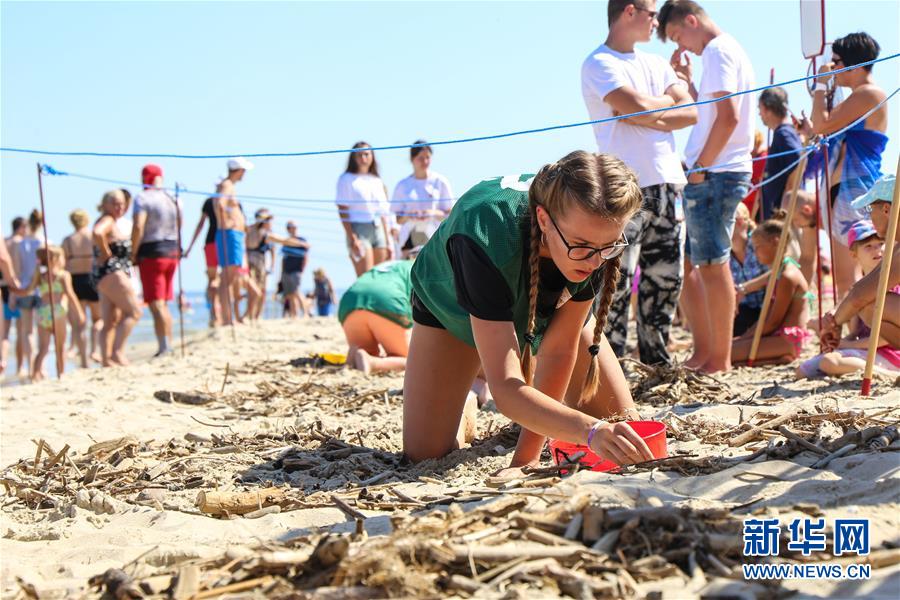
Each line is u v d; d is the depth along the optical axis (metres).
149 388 7.05
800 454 3.14
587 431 2.86
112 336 9.73
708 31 5.98
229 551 2.40
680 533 2.33
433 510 2.77
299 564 2.25
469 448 4.05
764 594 2.08
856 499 2.58
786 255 6.58
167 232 9.67
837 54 5.81
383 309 7.25
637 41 5.70
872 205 5.15
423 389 3.95
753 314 7.01
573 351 3.43
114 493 3.67
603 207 2.76
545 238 3.01
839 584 2.13
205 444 4.62
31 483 3.78
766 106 7.68
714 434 3.66
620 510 2.42
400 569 2.12
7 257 10.40
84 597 2.29
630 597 2.08
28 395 7.06
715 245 5.88
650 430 3.34
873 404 4.09
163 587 2.25
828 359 5.11
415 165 9.57
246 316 14.02
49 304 10.96
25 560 2.81
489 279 3.10
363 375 7.03
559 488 2.73
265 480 3.78
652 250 5.77
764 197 7.83
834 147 6.09
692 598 2.07
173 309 53.94
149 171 9.70
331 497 3.14
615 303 5.71
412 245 9.55
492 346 3.10
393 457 4.11
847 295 5.12
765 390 4.84
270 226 14.15
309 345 10.30
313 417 5.26
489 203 3.17
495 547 2.24
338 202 8.58
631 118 5.59
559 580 2.13
